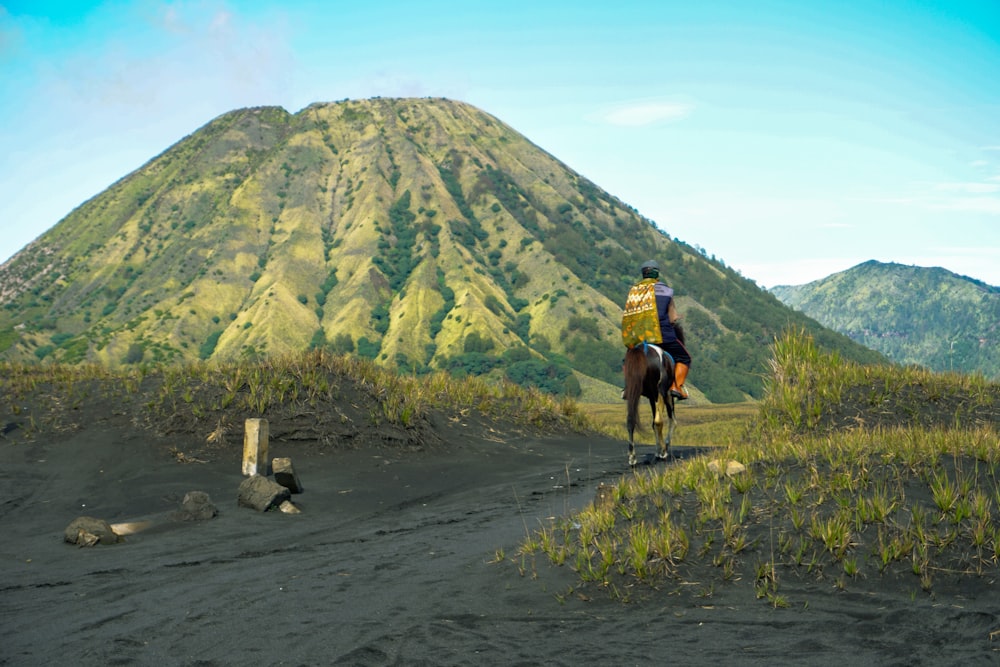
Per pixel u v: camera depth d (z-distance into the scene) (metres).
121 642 5.26
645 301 13.51
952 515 6.82
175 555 7.96
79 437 12.75
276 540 8.70
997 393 14.16
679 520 7.45
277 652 5.10
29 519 9.53
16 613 5.97
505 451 15.84
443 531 8.98
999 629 5.19
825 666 4.79
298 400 14.38
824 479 7.94
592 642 5.29
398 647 5.20
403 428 14.96
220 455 12.55
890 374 14.91
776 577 6.30
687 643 5.24
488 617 5.84
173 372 15.09
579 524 8.12
